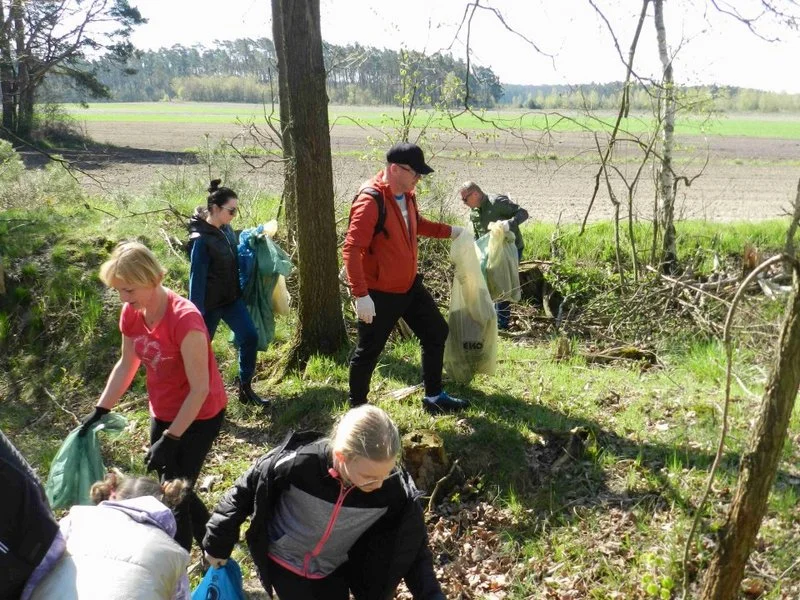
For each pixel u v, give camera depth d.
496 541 4.53
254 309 6.46
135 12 30.66
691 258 10.69
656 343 7.81
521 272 9.42
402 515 2.84
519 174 22.94
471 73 7.75
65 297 8.30
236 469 5.48
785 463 4.88
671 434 5.39
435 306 5.57
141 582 2.31
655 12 9.16
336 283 6.78
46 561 2.34
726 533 3.28
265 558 2.98
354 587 3.09
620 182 21.36
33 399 7.33
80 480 3.84
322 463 2.75
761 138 44.56
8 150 12.79
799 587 3.86
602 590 4.00
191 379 3.62
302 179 6.47
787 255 2.99
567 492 4.79
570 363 7.18
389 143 9.77
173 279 8.66
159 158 28.17
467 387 6.23
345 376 6.46
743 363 6.96
